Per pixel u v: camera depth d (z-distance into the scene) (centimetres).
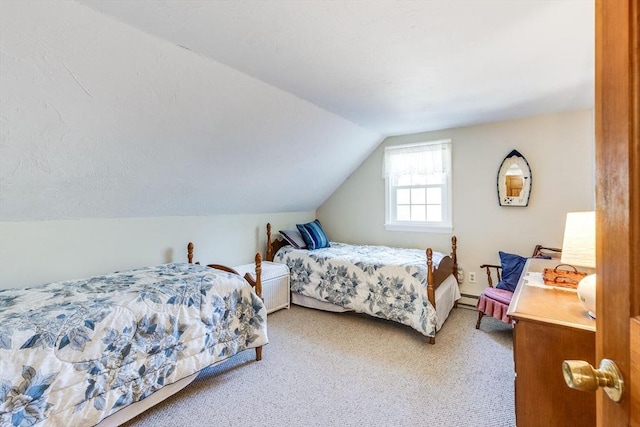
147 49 171
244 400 196
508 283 302
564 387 126
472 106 292
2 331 138
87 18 145
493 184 349
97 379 154
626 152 51
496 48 187
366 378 219
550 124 319
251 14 151
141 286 201
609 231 55
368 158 434
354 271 326
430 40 177
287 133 298
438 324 283
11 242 220
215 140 255
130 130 207
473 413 181
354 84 237
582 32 170
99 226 263
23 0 128
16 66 146
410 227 403
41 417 137
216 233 357
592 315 131
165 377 180
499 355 249
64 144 190
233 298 223
